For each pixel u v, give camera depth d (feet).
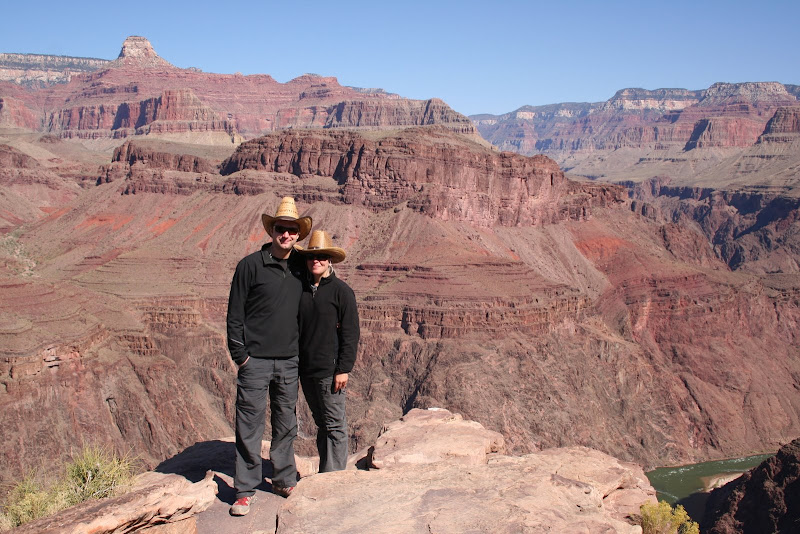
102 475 56.13
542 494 46.09
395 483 47.67
